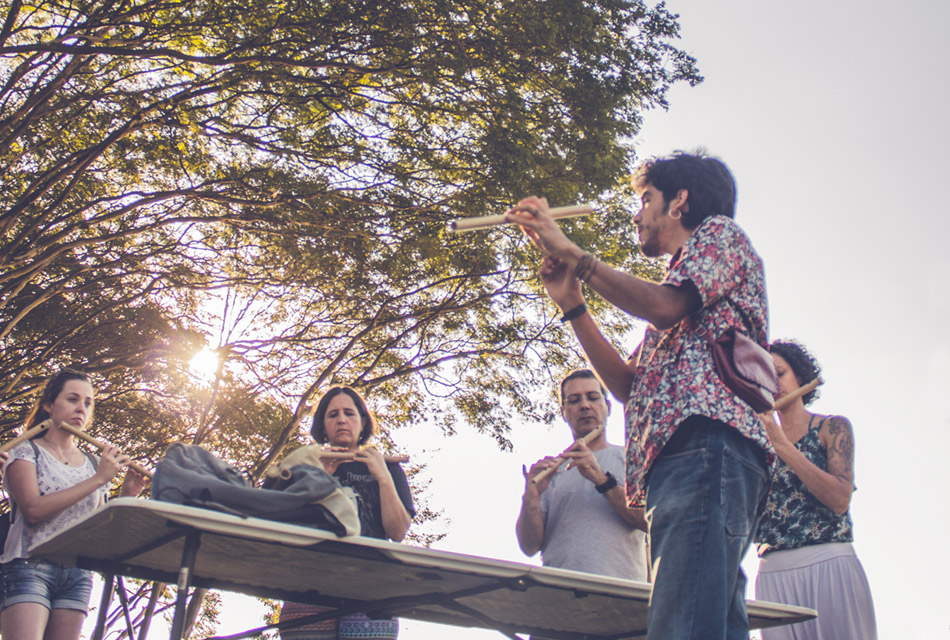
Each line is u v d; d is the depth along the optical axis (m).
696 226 2.30
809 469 3.41
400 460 4.20
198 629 11.34
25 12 10.54
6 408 10.65
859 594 3.47
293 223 10.27
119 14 9.67
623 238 10.79
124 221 11.00
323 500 2.73
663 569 1.94
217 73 10.16
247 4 9.59
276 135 10.49
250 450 11.59
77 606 3.80
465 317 11.73
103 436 11.22
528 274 11.33
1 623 3.63
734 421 1.99
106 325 11.12
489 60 9.95
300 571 3.12
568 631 3.91
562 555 4.09
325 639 3.66
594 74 10.15
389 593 3.39
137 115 10.02
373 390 12.39
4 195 10.64
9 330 10.10
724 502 1.94
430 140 10.23
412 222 10.27
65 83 10.48
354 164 10.29
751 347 2.06
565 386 4.51
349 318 11.62
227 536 2.66
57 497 3.72
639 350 2.43
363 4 9.50
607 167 10.18
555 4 9.84
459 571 2.91
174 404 11.57
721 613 1.87
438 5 9.40
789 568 3.60
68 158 9.93
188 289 11.41
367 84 10.05
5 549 3.70
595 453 4.30
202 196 10.18
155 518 2.49
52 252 9.77
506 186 9.90
